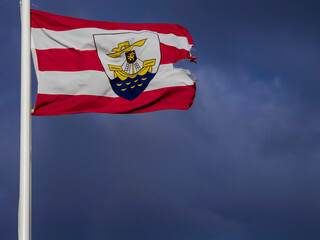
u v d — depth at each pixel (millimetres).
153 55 16094
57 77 15148
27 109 13859
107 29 15789
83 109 15273
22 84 13992
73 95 15219
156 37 16172
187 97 16141
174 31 16391
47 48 15211
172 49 16234
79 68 15336
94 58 15562
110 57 15711
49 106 15047
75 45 15438
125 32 15961
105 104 15555
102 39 15672
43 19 15289
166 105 16094
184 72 16156
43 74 15078
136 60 15938
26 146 13586
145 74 15953
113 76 15633
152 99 15906
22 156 13516
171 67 16156
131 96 15750
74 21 15578
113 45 15766
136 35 16062
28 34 14367
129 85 15789
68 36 15422
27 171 13438
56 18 15422
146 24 16297
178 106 16094
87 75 15391
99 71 15523
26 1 14492
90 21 15719
